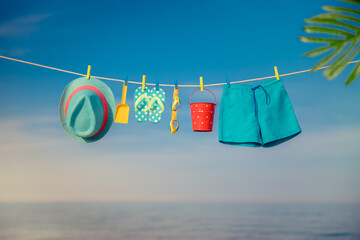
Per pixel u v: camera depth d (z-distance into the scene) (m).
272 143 2.46
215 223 4.48
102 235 4.37
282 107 2.38
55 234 4.29
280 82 2.39
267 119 2.36
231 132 2.38
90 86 2.34
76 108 2.22
